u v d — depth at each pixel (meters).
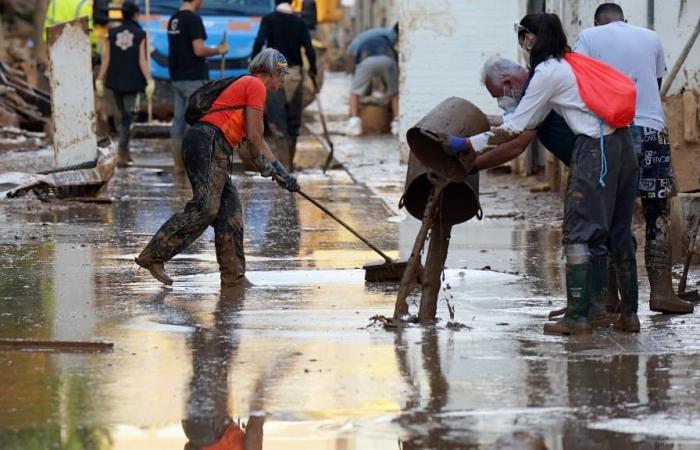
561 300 19.59
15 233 26.22
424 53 40.97
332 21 63.91
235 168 39.62
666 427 12.93
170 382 14.67
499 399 13.94
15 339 16.48
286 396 14.09
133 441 12.59
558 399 13.93
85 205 30.72
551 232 27.05
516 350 16.17
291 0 41.00
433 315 18.00
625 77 16.88
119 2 50.97
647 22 27.27
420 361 15.60
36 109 51.41
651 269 18.69
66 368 15.29
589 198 16.83
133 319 18.06
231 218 20.78
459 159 16.89
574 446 12.36
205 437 12.69
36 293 20.02
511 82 17.47
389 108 55.81
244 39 50.22
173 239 20.58
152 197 32.62
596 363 15.49
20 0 72.81
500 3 40.47
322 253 24.23
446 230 18.05
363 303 19.33
